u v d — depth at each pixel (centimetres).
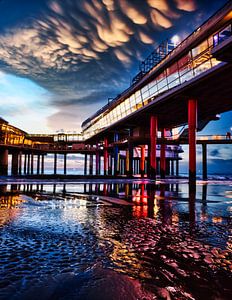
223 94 2508
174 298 293
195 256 432
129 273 362
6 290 312
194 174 2184
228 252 452
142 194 1573
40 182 2509
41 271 367
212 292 307
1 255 432
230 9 1661
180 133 3616
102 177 3669
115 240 526
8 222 702
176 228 641
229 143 3438
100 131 5109
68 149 5634
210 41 1983
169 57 2477
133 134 4428
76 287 320
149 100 3086
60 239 533
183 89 2338
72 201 1180
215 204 1134
